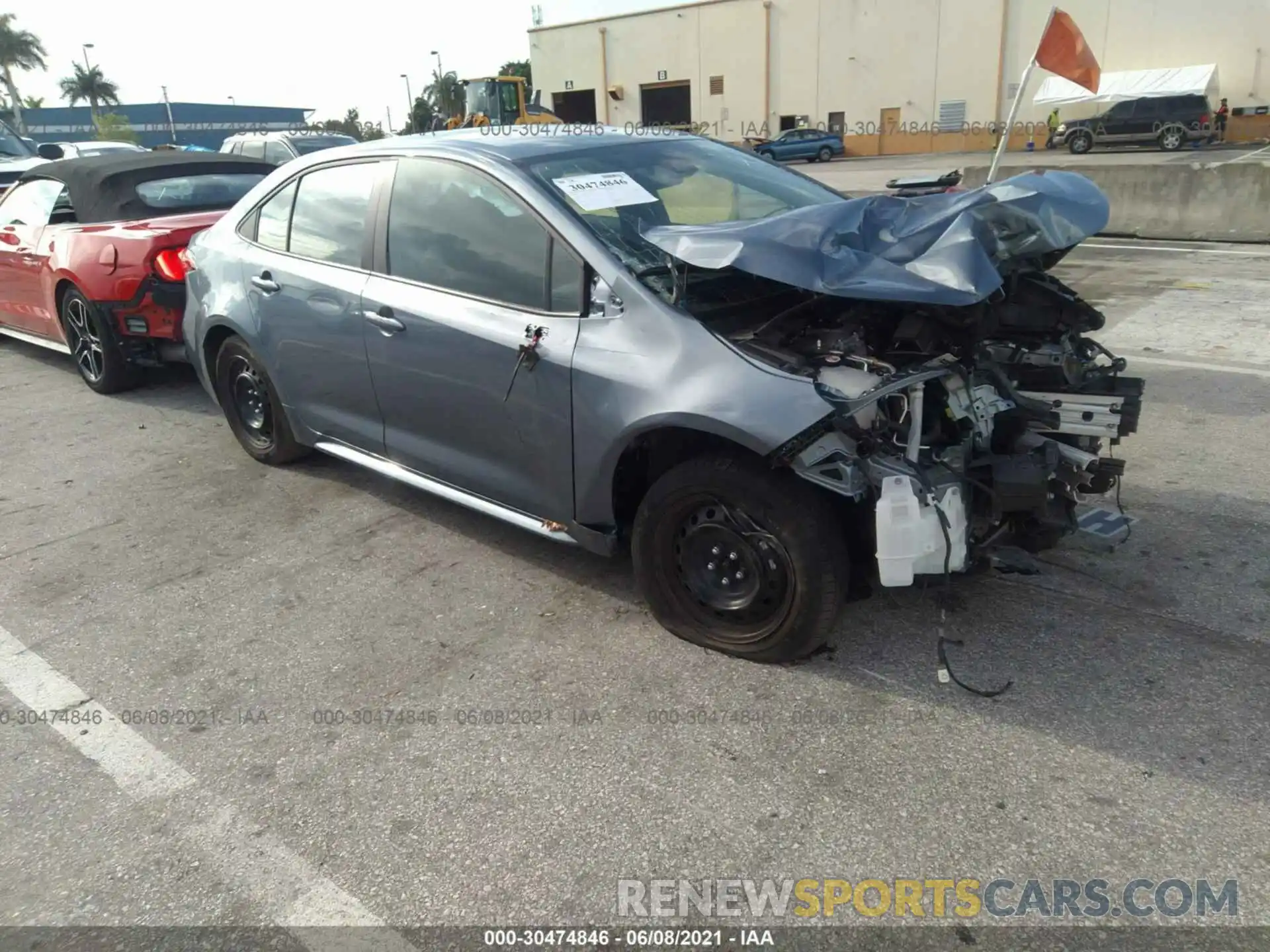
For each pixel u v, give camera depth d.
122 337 6.45
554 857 2.49
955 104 42.19
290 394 4.70
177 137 91.62
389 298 3.93
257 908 2.37
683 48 48.56
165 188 7.11
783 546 2.99
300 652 3.48
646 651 3.38
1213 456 4.90
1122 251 11.61
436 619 3.67
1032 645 3.30
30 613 3.83
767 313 3.28
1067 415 3.41
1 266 7.43
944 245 2.87
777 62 46.03
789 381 2.87
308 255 4.42
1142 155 32.38
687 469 3.13
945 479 2.94
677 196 3.80
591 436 3.27
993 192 3.21
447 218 3.78
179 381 7.17
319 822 2.64
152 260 6.09
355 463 4.48
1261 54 35.97
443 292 3.76
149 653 3.52
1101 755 2.76
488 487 3.81
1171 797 2.58
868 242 3.05
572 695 3.15
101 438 5.91
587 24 51.19
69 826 2.66
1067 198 3.28
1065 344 3.53
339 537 4.41
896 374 2.96
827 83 45.06
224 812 2.70
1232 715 2.90
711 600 3.27
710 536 3.18
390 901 2.38
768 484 2.96
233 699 3.22
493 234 3.61
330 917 2.34
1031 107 40.50
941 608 3.54
